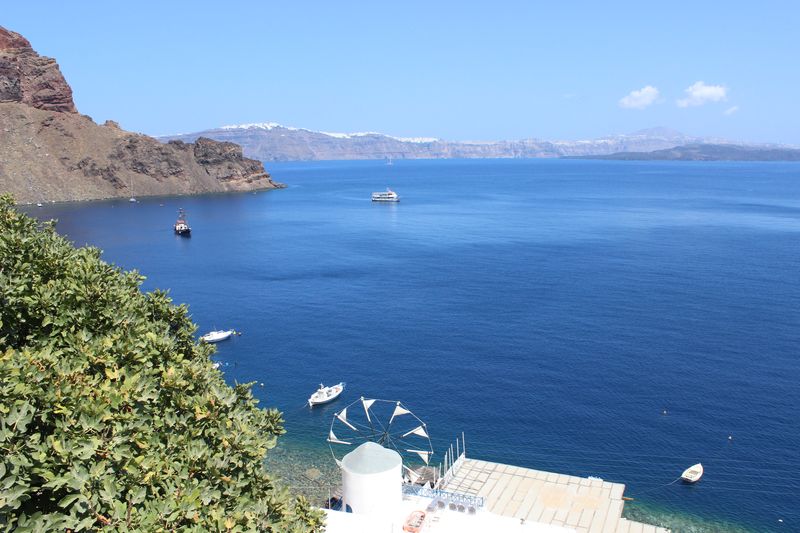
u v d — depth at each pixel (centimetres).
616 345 9756
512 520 4297
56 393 2505
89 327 3278
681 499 5862
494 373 8762
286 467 6588
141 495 2403
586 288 13438
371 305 12431
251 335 10719
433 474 6097
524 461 6525
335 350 9881
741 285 13450
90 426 2436
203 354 3959
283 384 8638
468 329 10750
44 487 2248
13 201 4116
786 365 8806
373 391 8331
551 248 18675
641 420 7300
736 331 10325
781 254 16962
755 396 7831
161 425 2917
